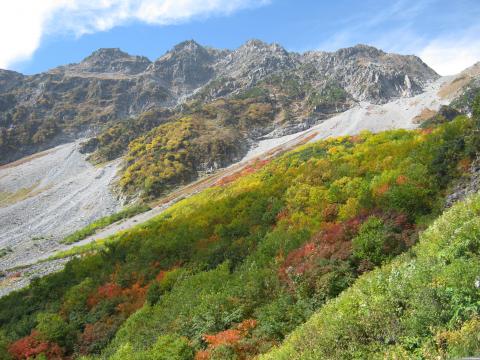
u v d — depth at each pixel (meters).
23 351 20.38
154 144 118.06
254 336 13.48
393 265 12.16
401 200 18.41
